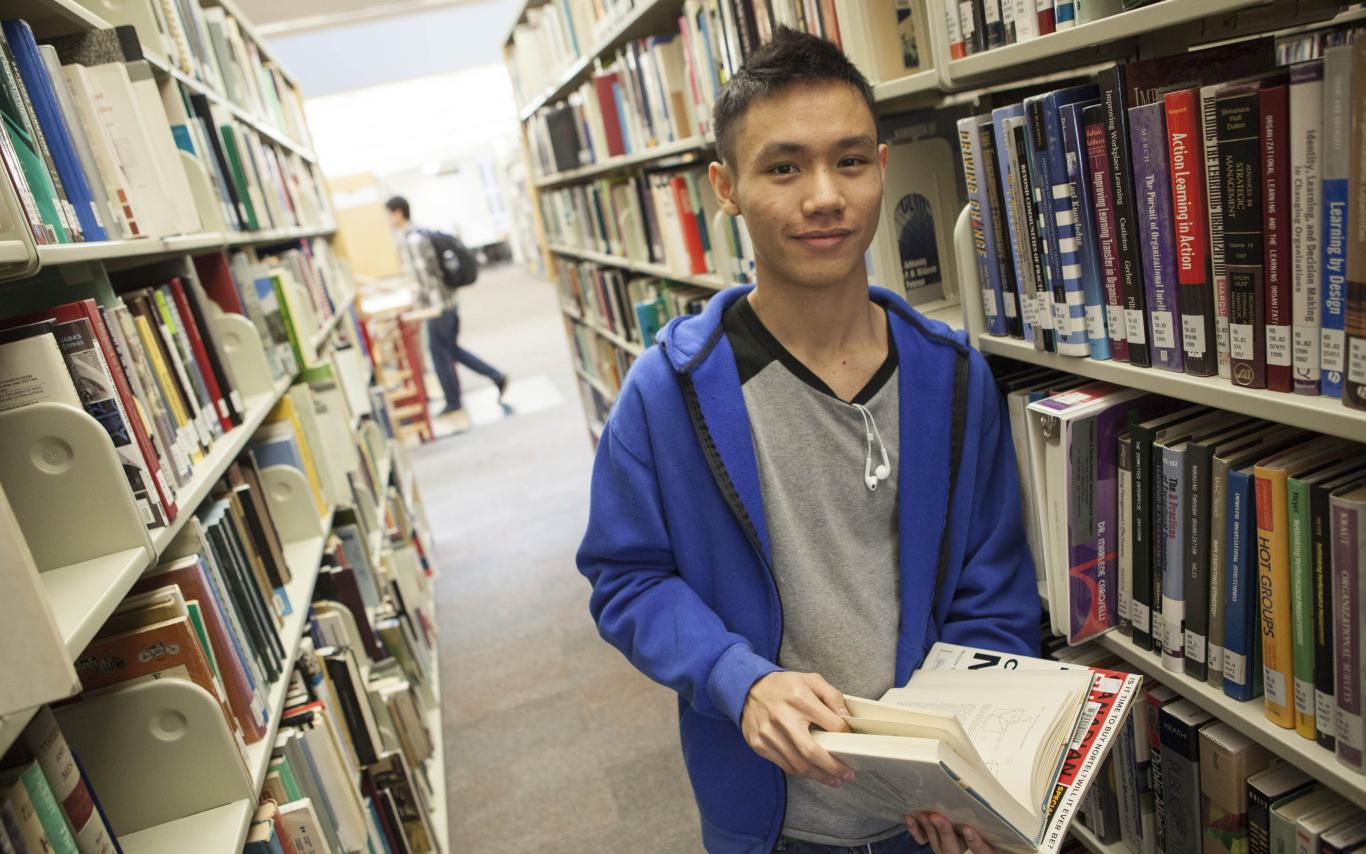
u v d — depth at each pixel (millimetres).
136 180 1392
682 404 1007
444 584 3807
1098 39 854
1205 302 830
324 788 1390
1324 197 688
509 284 17609
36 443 863
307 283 3076
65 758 800
